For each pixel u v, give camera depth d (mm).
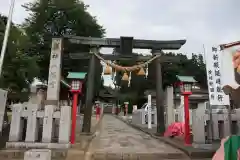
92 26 33188
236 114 11078
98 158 9273
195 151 9578
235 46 5566
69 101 26281
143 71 16109
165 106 18547
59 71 14188
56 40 14680
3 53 10578
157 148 11055
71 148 9797
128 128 22594
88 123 15312
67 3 30484
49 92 13805
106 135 16359
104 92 58031
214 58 10383
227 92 5672
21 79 16344
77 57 16594
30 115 9891
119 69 16094
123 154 9484
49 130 9797
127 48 16312
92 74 16094
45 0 30922
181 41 16547
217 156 5199
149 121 20578
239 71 5336
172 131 14445
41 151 5477
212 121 11008
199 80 48719
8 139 10312
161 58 16719
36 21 31031
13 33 15469
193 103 31812
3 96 10188
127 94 54188
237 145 4941
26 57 16781
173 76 42219
